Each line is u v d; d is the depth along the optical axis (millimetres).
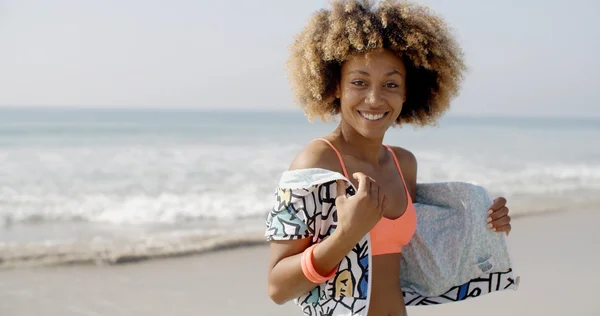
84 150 23250
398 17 2223
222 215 10570
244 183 14586
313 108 2430
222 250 7684
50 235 8969
